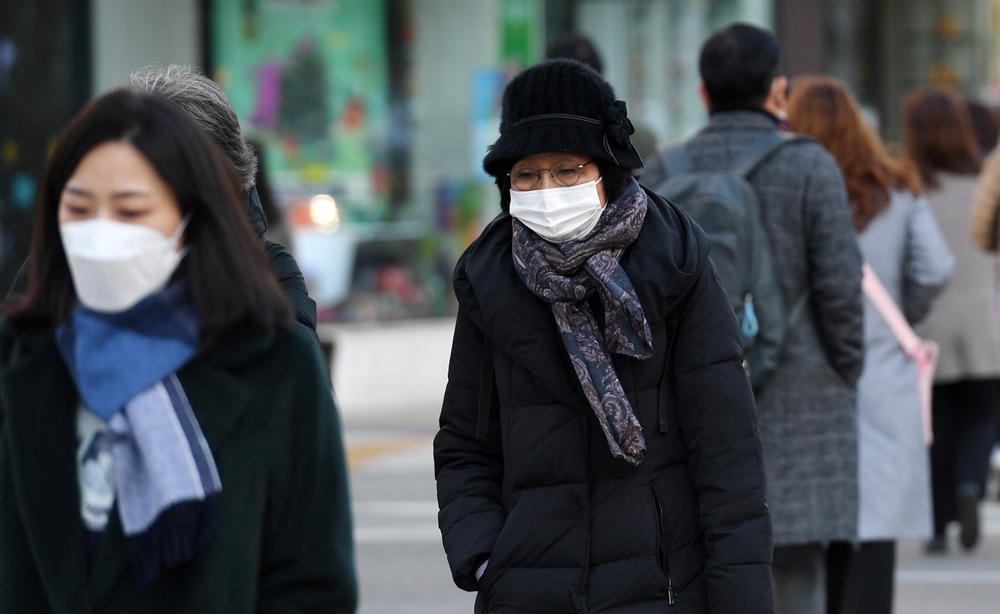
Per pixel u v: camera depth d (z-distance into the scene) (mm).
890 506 19891
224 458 8742
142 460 8555
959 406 29672
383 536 31484
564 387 11703
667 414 11945
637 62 51688
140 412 8555
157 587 8641
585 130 11656
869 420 20250
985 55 60594
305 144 47438
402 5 48562
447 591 26641
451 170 49188
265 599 8992
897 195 21062
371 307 48656
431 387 49875
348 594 9109
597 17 51000
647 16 51812
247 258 8992
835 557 18859
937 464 29578
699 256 11906
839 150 20688
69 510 8734
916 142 29844
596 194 11695
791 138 17438
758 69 17484
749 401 11914
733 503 11695
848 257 17125
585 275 11672
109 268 8539
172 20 46719
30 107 47438
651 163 17906
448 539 12141
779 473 17141
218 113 12031
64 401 8812
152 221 8719
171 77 12289
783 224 17141
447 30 48969
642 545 11664
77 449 8836
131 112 8812
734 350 11953
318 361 9219
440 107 49094
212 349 8828
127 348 8617
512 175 11977
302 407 9039
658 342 11875
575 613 11562
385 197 48750
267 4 47125
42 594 8828
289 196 47094
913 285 21250
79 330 8680
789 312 17188
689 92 52625
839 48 56781
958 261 29344
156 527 8461
